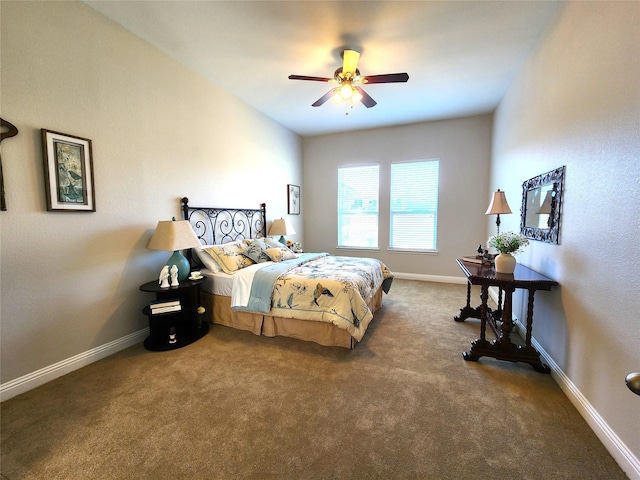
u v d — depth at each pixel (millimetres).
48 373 2064
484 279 2250
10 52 1830
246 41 2645
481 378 2090
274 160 4863
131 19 2369
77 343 2244
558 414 1709
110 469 1354
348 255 5738
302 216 5941
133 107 2590
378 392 1929
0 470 1351
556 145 2164
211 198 3516
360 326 2467
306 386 2000
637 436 1264
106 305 2436
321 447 1474
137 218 2664
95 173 2318
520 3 2148
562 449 1452
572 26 1936
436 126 4918
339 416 1700
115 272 2498
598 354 1569
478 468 1345
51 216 2061
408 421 1655
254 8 2207
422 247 5207
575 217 1853
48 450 1461
